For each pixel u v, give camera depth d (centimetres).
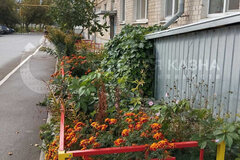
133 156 223
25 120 487
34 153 362
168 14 827
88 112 360
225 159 241
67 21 954
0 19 5453
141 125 242
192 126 261
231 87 327
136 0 1134
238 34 311
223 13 564
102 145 248
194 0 634
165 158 212
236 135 211
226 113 314
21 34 4766
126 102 379
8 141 399
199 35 398
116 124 278
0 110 546
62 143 214
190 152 243
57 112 382
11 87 758
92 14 967
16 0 6028
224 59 340
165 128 259
